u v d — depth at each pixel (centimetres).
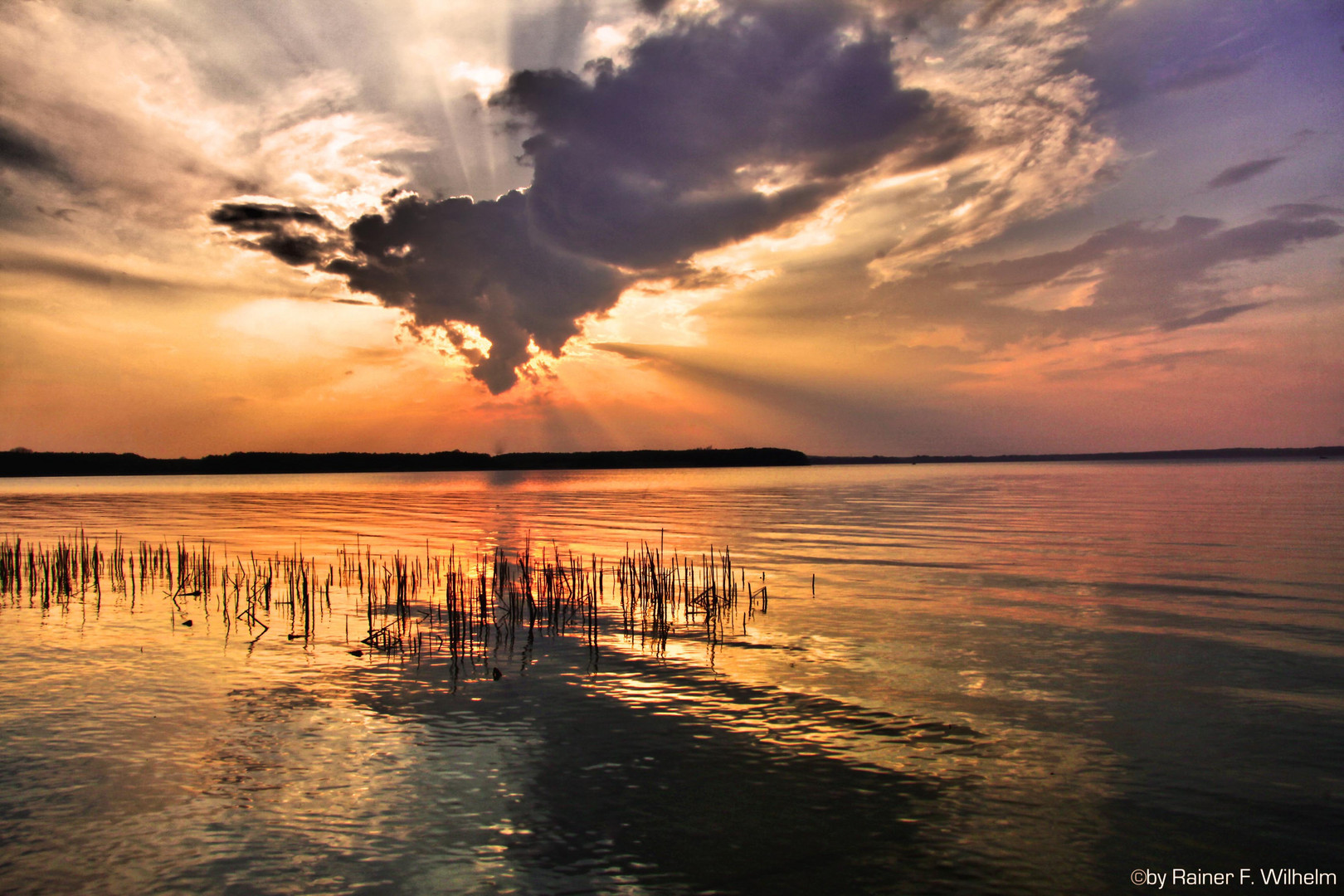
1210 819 817
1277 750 995
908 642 1549
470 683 1289
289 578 2230
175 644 1562
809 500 6619
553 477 18562
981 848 760
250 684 1281
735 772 930
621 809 835
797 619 1773
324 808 834
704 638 1603
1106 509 4938
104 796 858
